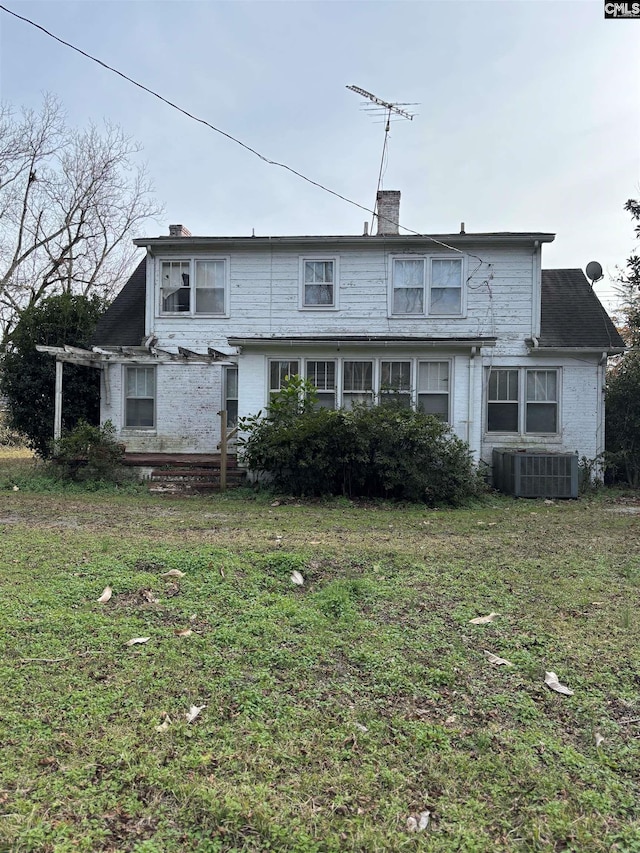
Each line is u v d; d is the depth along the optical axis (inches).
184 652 138.1
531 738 105.3
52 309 588.1
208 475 474.9
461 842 79.3
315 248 537.3
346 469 424.8
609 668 134.0
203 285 549.6
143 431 553.0
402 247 528.7
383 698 119.6
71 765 94.0
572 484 445.1
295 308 540.4
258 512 354.3
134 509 357.7
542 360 509.7
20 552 225.8
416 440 406.6
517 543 265.9
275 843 78.4
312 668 132.3
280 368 490.0
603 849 78.8
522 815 85.3
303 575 203.0
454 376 473.7
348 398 484.4
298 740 103.3
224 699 117.0
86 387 579.8
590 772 95.8
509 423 514.0
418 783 92.2
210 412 547.8
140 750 98.3
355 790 90.0
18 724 105.3
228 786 89.7
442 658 137.8
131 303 613.3
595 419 503.8
